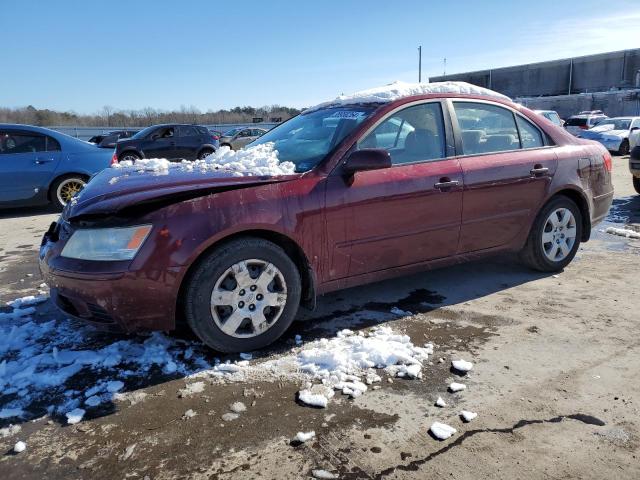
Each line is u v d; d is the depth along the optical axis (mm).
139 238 2818
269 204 3080
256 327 3125
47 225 7551
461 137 3941
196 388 2768
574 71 45844
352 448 2270
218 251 2963
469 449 2248
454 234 3850
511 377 2840
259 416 2514
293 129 4156
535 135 4402
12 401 2672
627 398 2619
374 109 3682
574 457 2191
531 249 4410
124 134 26453
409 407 2566
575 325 3502
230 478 2104
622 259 5031
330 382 2791
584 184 4551
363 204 3377
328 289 3410
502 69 50562
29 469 2182
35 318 3770
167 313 2908
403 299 4020
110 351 3145
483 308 3822
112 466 2189
